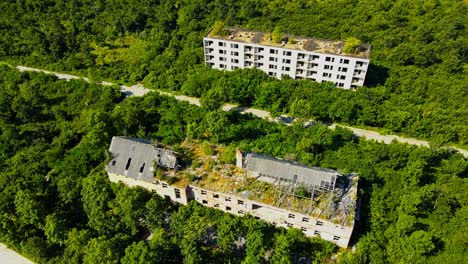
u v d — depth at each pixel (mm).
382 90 112438
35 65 136250
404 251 64250
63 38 143125
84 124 100125
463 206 75438
